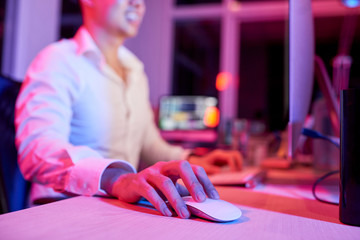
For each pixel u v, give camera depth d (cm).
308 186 79
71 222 35
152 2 502
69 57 103
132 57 141
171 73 504
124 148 120
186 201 41
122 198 48
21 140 73
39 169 64
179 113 311
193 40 600
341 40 588
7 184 85
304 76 56
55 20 304
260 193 65
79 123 107
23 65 269
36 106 82
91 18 118
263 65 698
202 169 44
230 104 471
